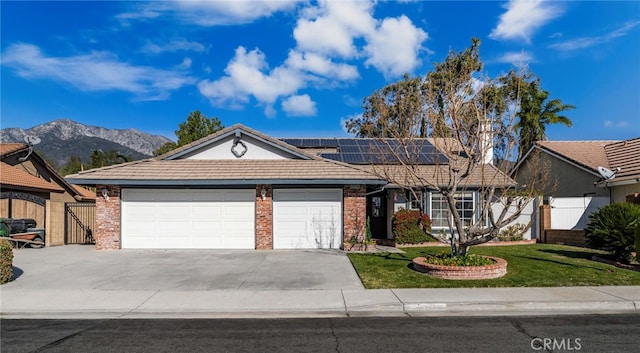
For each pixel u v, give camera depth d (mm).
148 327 7141
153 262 13094
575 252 14547
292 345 6152
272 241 15820
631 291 8961
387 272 11172
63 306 8367
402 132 14164
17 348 6129
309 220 15992
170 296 9039
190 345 6195
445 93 13430
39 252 15500
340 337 6496
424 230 11703
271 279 10555
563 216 17734
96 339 6512
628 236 11609
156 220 16031
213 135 17219
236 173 15875
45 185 22031
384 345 6113
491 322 7250
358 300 8516
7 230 16688
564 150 21594
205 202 16047
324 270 11617
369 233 15727
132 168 16281
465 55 16516
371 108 26578
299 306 8227
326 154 20359
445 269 10328
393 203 18828
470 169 11125
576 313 7832
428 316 7703
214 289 9602
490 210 10633
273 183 15477
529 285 9555
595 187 18797
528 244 17094
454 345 6082
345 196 15836
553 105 30031
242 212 16031
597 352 5781
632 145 20062
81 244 18562
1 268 10250
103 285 10078
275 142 17219
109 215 15836
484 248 15789
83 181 15211
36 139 24078
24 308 8227
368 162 19109
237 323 7355
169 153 17219
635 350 5844
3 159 22141
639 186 16062
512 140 11625
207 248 15922
